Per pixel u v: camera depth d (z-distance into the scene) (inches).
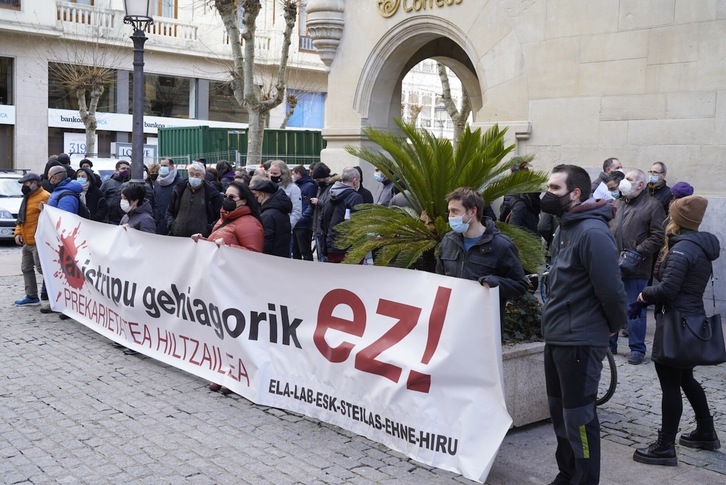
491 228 193.2
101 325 318.7
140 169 407.2
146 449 199.0
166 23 1309.1
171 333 274.8
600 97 421.1
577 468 165.2
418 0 506.9
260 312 236.1
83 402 237.0
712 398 255.3
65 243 344.5
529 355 214.2
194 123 1376.7
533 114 449.4
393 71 548.7
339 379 212.7
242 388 241.6
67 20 1219.9
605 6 416.2
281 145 999.6
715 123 380.2
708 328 194.1
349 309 210.7
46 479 179.5
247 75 738.2
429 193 241.4
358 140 550.9
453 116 812.0
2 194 701.9
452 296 183.8
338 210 369.4
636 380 273.1
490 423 176.7
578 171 165.6
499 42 463.8
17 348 301.9
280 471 185.6
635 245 297.9
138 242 291.0
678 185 290.2
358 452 198.2
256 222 266.5
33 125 1226.0
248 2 724.7
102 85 1171.9
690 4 385.7
